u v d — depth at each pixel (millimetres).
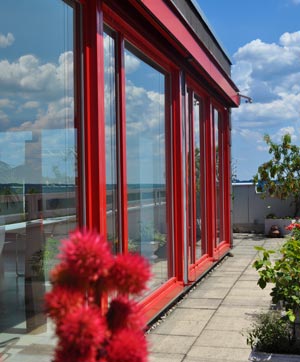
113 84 4422
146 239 5238
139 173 5070
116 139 4453
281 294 3764
